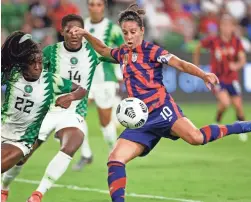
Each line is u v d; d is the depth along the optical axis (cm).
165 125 1372
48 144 2694
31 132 1322
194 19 4481
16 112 1300
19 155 1298
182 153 2403
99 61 1557
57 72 1545
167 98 1384
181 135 1373
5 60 1274
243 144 2647
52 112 1493
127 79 1386
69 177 1930
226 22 2870
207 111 3688
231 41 2872
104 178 1912
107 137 2061
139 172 1997
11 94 1295
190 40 4338
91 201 1587
